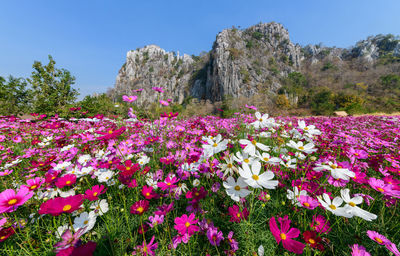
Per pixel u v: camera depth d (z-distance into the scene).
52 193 1.45
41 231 1.30
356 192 1.55
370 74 61.03
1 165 2.30
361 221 1.29
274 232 0.79
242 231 1.20
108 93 94.44
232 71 58.91
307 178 1.44
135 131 3.48
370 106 38.06
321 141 2.29
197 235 1.20
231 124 4.20
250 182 0.94
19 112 11.33
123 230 1.30
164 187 1.34
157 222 1.23
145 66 106.81
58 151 2.46
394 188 1.14
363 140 2.69
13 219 1.28
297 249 0.74
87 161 1.79
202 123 3.49
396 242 1.12
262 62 67.56
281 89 56.31
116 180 1.62
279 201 1.50
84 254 0.73
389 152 2.42
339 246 1.12
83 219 1.16
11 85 11.16
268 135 2.03
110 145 1.97
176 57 111.00
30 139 3.64
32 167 1.94
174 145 2.43
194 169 1.67
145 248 0.99
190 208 1.27
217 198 1.57
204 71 78.69
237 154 1.23
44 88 12.26
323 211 1.34
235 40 69.81
